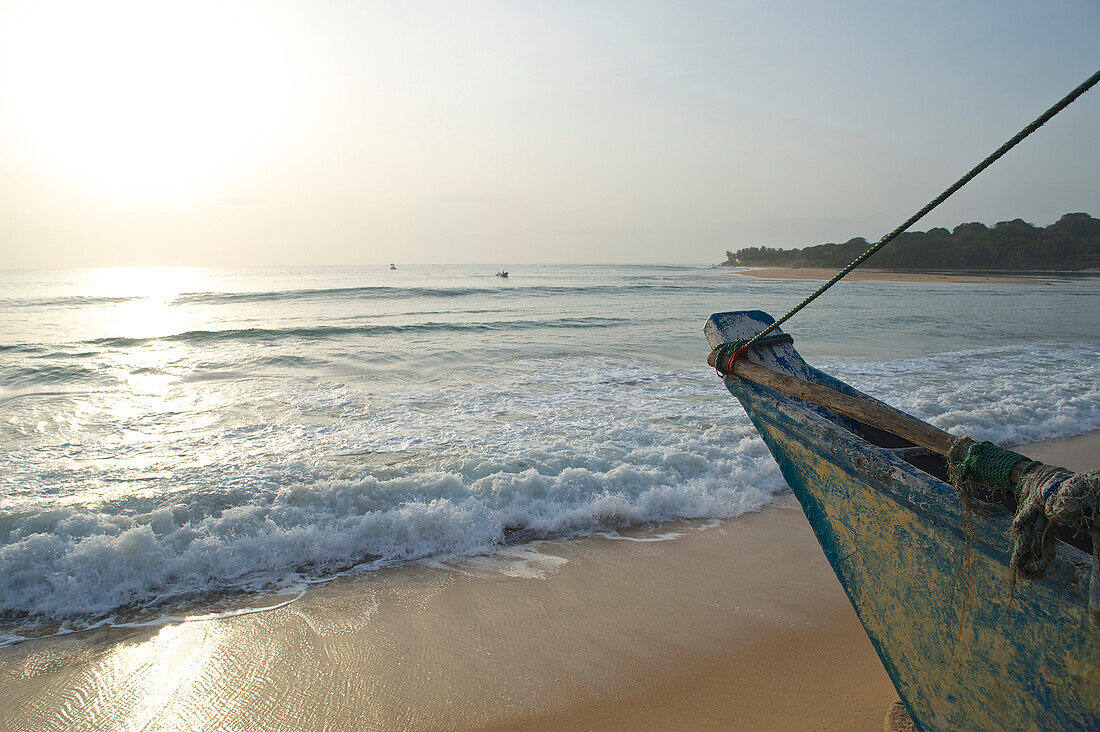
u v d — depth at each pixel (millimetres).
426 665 3840
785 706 3432
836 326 22047
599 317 24562
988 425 9047
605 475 6637
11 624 4312
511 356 14719
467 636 4145
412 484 6195
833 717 3316
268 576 4961
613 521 5988
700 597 4641
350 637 4141
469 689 3619
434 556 5305
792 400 3344
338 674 3758
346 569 5082
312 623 4305
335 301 32594
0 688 3629
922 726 2723
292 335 18531
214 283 55125
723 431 8414
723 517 6113
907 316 25625
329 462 7180
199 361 13898
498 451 7555
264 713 3434
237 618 4371
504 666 3830
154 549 4980
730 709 3420
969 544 2252
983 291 42969
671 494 6250
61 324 21547
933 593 2469
